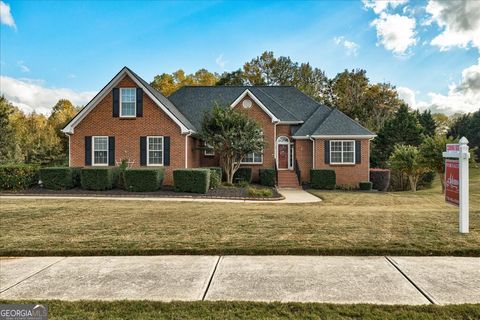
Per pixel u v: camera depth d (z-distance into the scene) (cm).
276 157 2344
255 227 709
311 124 2345
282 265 471
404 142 3030
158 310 327
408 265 467
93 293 375
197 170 1633
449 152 684
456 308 326
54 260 502
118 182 1748
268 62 5175
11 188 1686
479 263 475
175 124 1944
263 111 2269
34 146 3547
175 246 556
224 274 436
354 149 2189
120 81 1969
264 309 328
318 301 348
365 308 328
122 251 533
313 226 715
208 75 5022
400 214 888
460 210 645
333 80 5266
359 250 527
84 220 808
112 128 1964
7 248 547
